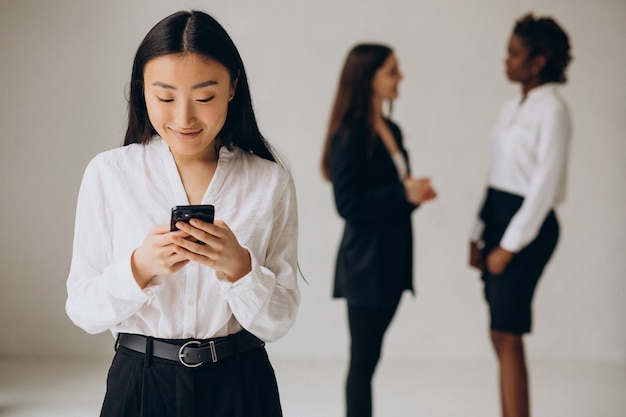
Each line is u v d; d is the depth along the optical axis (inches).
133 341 62.8
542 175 166.7
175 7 217.8
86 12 218.2
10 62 219.3
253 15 216.1
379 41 214.1
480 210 173.5
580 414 177.3
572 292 220.4
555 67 168.9
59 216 222.5
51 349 224.2
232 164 65.6
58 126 220.5
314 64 215.9
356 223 167.8
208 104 58.2
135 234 62.6
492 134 173.2
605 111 214.5
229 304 61.9
